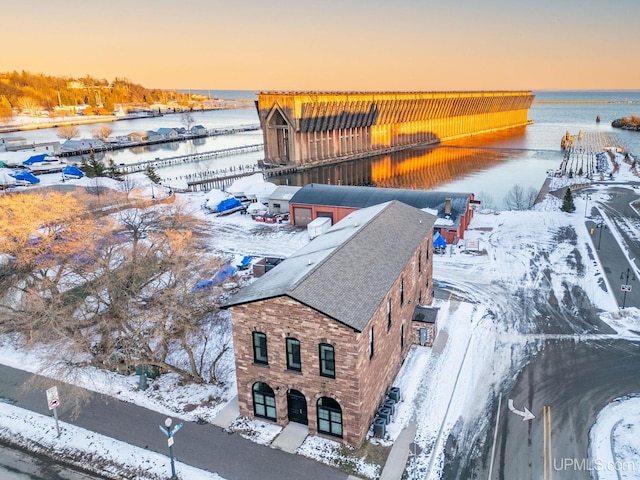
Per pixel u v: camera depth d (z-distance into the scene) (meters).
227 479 24.77
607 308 43.38
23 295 36.84
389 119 187.50
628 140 197.25
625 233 64.12
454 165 149.75
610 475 24.75
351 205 66.56
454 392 31.94
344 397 26.41
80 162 145.00
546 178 114.00
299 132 149.62
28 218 39.25
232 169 135.12
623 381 32.69
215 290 38.22
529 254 57.22
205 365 35.66
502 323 41.09
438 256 57.22
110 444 27.64
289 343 27.25
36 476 25.56
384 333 30.28
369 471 25.22
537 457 26.14
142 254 36.81
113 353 32.31
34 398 32.03
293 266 32.06
